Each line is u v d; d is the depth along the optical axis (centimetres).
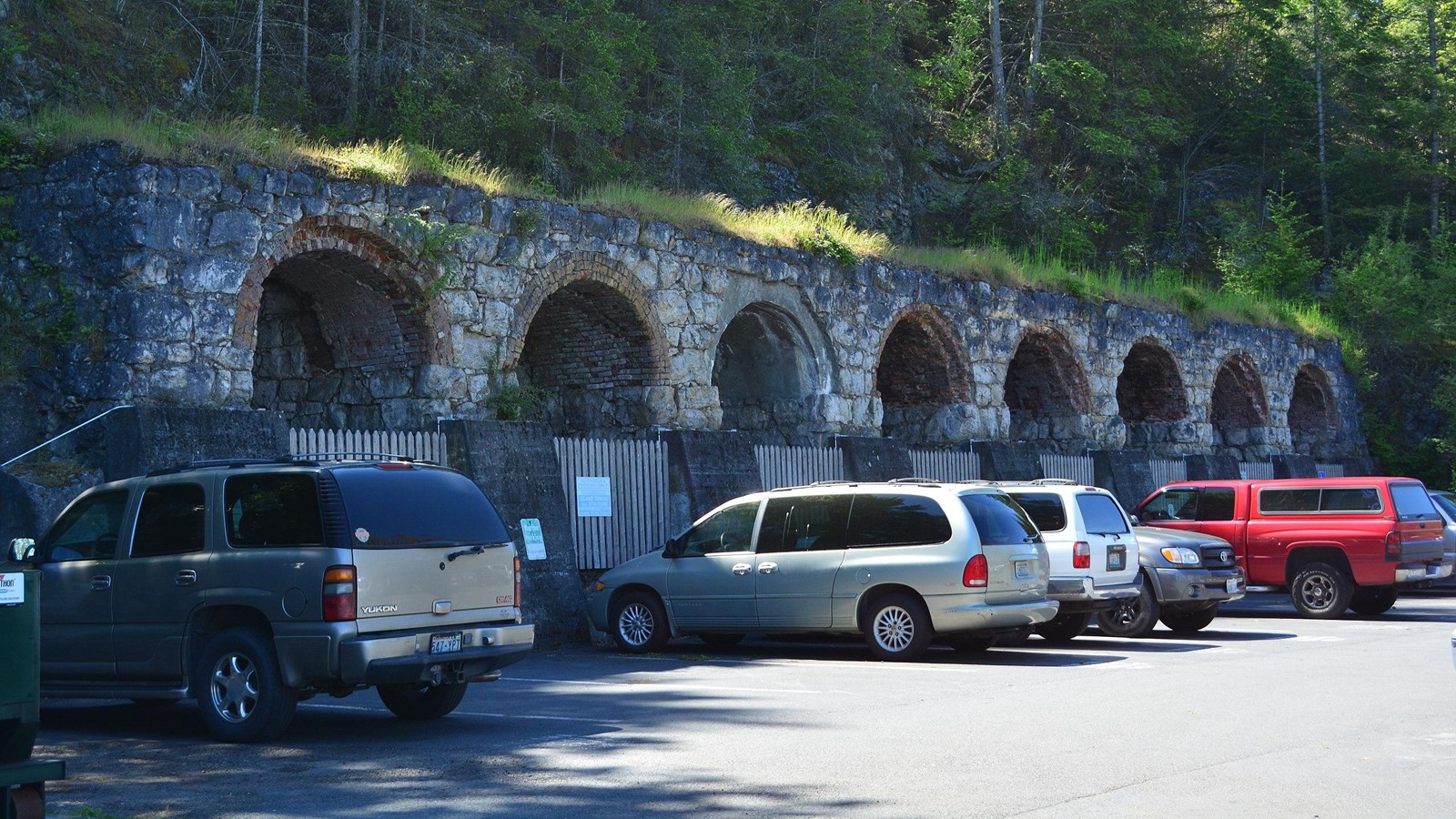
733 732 942
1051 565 1600
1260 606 2238
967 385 2453
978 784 750
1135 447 3086
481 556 1001
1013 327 2569
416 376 1673
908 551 1421
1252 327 3312
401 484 977
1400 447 4022
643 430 1939
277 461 983
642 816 685
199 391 1432
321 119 2552
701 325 1991
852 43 3722
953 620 1391
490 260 1728
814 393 2186
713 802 716
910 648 1413
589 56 2802
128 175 1410
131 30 2259
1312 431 3672
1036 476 2494
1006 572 1412
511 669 1392
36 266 1448
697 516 1884
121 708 1182
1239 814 673
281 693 930
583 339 1980
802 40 3753
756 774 786
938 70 4388
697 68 3183
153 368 1401
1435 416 4059
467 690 1212
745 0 3475
